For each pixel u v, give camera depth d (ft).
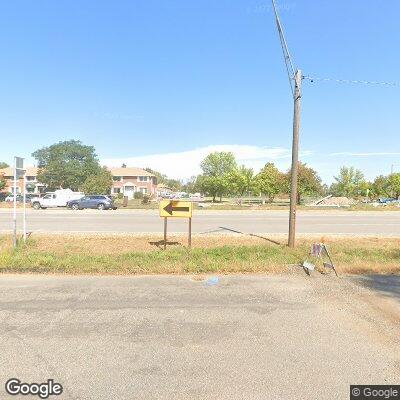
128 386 10.15
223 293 19.03
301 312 16.20
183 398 9.59
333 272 23.79
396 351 12.40
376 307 16.89
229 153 233.55
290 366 11.29
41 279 21.52
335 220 67.82
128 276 22.50
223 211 90.48
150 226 54.29
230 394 9.75
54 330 14.02
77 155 251.39
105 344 12.81
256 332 13.96
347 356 12.00
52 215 75.00
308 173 138.51
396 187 168.76
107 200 100.53
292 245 33.35
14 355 11.94
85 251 31.83
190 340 13.20
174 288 19.89
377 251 32.40
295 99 32.63
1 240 36.94
